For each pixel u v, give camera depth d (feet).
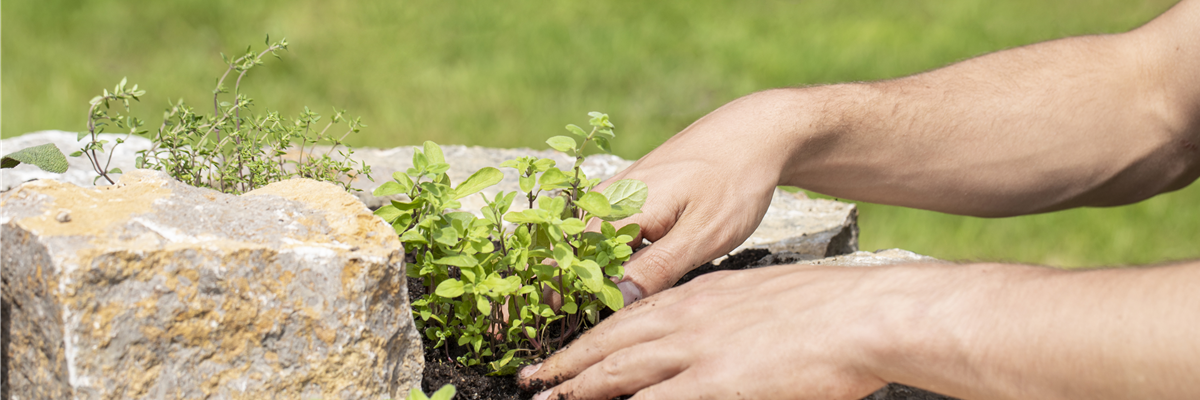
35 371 2.54
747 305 2.67
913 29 10.32
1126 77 3.22
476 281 2.73
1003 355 2.48
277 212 2.69
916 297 2.56
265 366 2.59
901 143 3.15
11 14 9.32
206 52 8.88
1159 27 3.23
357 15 10.35
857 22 10.61
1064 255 6.34
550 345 2.94
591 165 4.01
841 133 3.10
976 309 2.51
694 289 2.77
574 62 9.13
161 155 3.58
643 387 2.69
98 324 2.49
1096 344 2.44
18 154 2.82
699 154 2.96
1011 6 11.39
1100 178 3.24
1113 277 2.49
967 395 2.53
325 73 8.63
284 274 2.59
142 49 8.86
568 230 2.70
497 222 2.80
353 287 2.62
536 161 2.87
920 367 2.53
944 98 3.18
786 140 3.02
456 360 2.89
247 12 10.07
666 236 2.89
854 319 2.57
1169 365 2.40
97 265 2.49
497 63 9.05
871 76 8.61
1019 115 3.18
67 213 2.56
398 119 7.71
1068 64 3.27
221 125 2.97
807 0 11.53
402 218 2.81
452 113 7.92
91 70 8.24
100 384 2.49
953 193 3.23
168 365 2.54
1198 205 7.06
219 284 2.56
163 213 2.62
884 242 6.39
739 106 3.09
